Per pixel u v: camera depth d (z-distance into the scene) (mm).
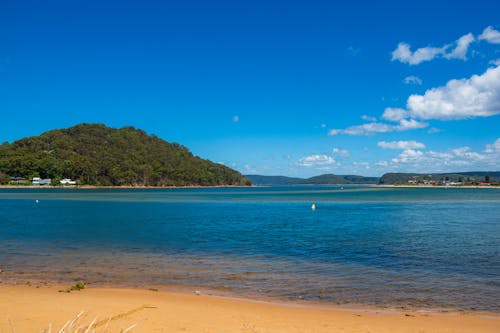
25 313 9969
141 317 9961
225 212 55469
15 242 25578
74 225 36812
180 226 36062
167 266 17984
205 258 19938
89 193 150875
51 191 173250
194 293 13281
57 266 17969
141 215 49594
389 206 69750
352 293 13398
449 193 154500
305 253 21391
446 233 30188
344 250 22375
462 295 13133
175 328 9148
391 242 25438
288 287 14195
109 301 11617
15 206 69750
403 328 9664
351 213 53094
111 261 19172
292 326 9648
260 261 19156
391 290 13758
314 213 53312
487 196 119938
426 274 16234
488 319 10602
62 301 11445
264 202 86750
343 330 9438
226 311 10914
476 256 20312
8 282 14750
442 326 9891
